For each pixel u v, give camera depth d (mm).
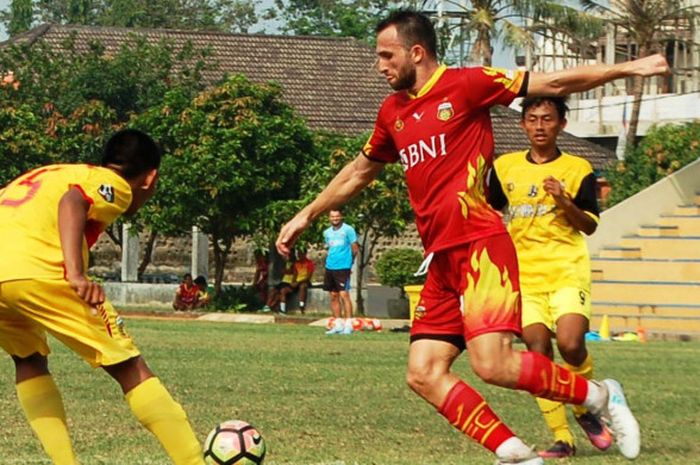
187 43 73312
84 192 12875
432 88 13141
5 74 67562
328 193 14578
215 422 19484
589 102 83438
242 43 85125
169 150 56375
